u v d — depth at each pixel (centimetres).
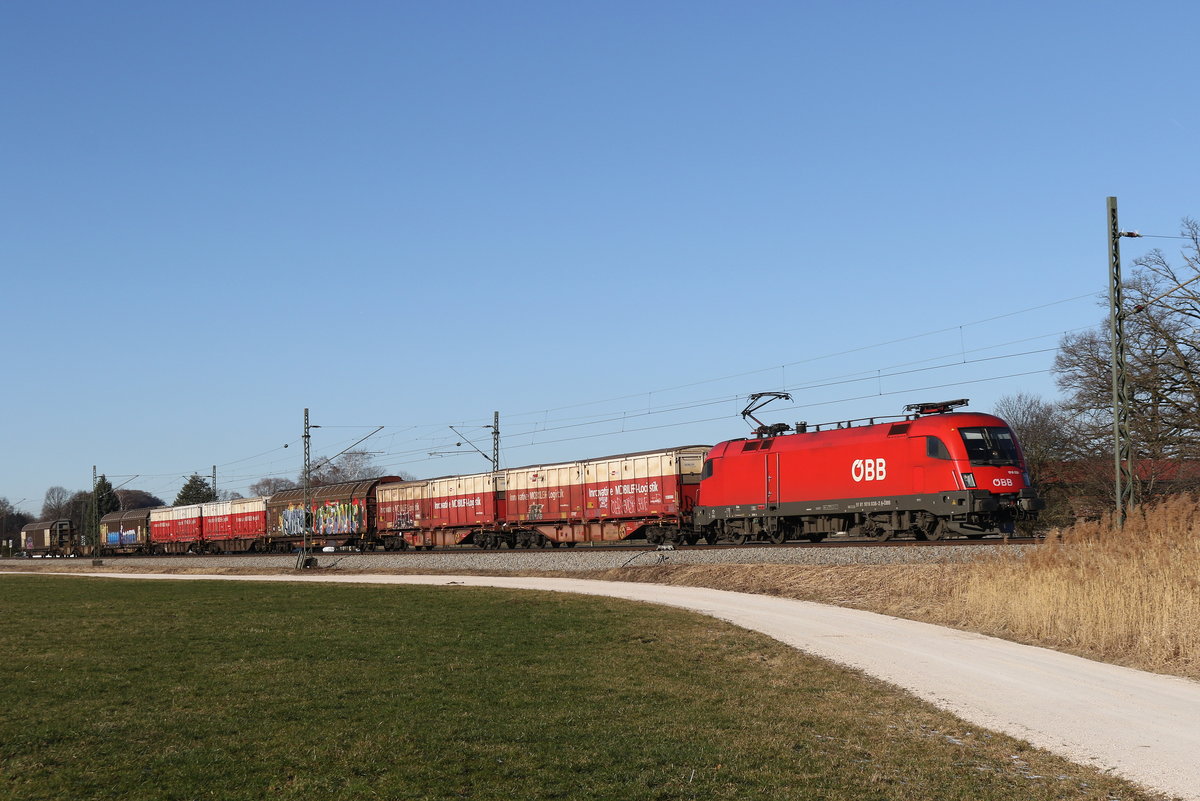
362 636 2633
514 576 4716
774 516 4097
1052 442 6275
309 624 2953
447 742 1411
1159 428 4591
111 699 1795
